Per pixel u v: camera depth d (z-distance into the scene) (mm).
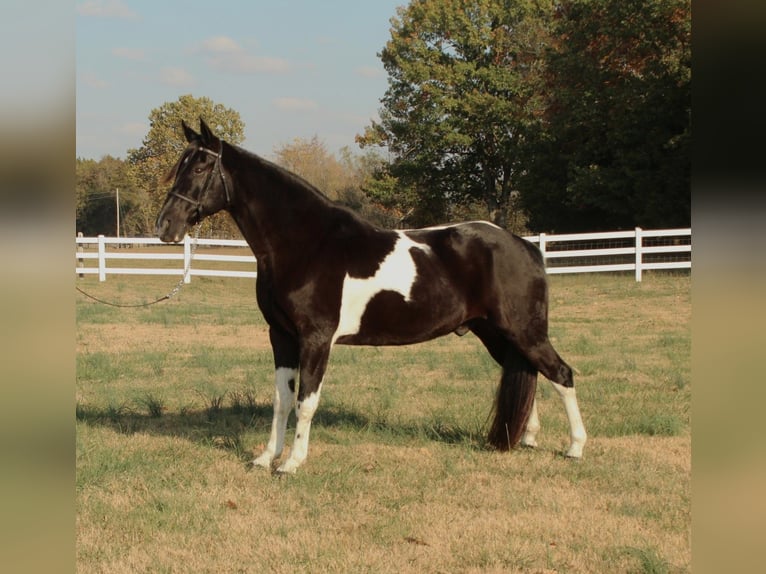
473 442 6617
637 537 4605
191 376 10016
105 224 58156
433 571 4156
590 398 8359
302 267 5723
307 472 5816
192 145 5812
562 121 31875
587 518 4930
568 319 15930
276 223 5742
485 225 6160
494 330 6258
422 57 45750
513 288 6023
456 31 45562
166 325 15055
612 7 28609
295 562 4270
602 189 29875
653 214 28047
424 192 46812
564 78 31562
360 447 6562
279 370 6031
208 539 4602
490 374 10047
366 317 5863
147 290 20172
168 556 4352
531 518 4926
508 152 43406
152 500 5207
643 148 28625
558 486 5574
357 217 5992
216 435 6977
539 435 6930
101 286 20203
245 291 21172
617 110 29344
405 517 4938
